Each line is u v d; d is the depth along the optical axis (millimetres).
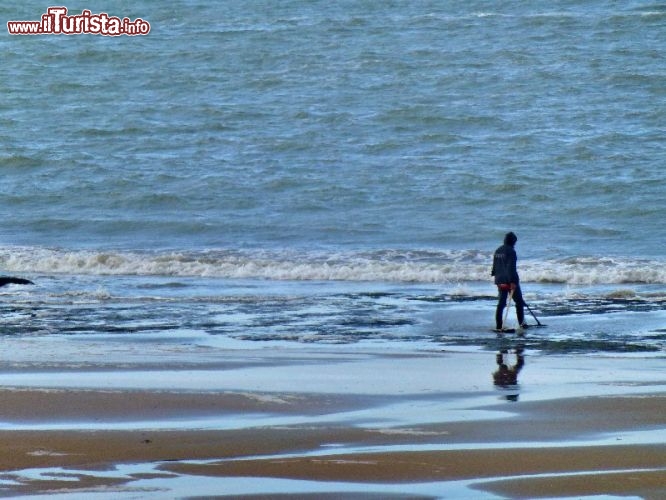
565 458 40812
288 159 169875
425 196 148125
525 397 52000
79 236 133750
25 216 143750
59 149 179750
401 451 41906
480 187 151250
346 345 70125
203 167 167125
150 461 40688
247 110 197750
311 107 197500
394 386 54906
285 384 55344
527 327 77438
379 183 155125
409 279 104812
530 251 119438
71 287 99500
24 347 68312
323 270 107188
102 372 58688
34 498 36062
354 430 45375
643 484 37562
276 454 41594
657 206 140375
